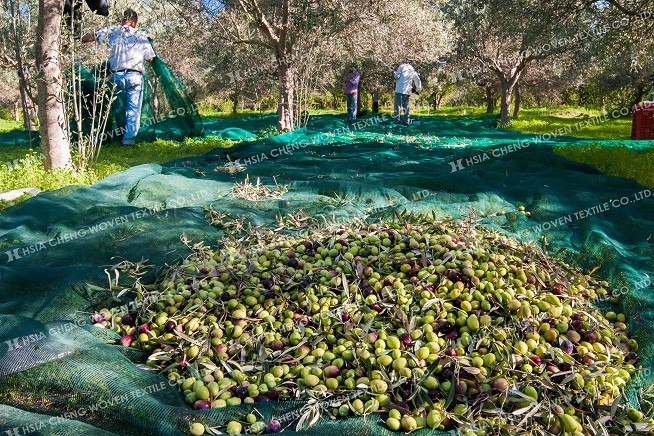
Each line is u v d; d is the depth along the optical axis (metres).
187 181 7.22
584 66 18.08
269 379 3.09
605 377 3.18
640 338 3.84
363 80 29.33
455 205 6.52
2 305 4.04
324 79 21.55
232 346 3.40
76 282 4.17
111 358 3.14
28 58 12.44
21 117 39.41
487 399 2.91
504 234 5.65
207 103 41.75
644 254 5.41
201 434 2.68
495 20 14.78
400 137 15.27
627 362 3.50
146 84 14.70
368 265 4.12
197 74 27.77
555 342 3.43
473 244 4.35
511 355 3.18
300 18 14.38
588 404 2.96
